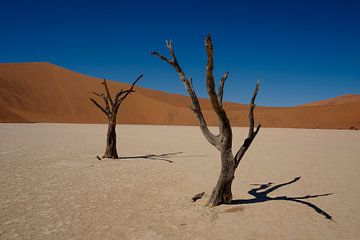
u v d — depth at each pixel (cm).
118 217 638
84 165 1231
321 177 1075
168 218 636
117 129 4038
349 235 562
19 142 2005
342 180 1027
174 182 967
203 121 735
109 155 1445
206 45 586
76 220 616
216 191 724
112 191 839
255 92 734
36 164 1224
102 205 714
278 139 2706
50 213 654
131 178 1012
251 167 1277
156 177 1036
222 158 720
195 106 733
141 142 2295
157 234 555
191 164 1320
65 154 1529
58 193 807
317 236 557
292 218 645
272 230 581
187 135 3064
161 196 800
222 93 695
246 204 735
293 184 964
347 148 2002
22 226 581
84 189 854
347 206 734
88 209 684
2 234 544
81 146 1888
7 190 821
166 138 2678
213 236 551
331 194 842
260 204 736
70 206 702
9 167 1140
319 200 782
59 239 528
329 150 1884
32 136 2494
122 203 733
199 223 610
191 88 729
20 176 997
